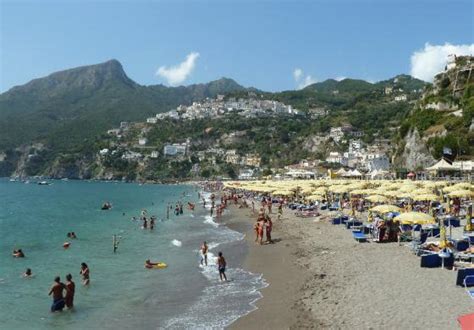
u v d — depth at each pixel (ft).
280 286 71.72
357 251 91.35
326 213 171.22
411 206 147.84
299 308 58.23
